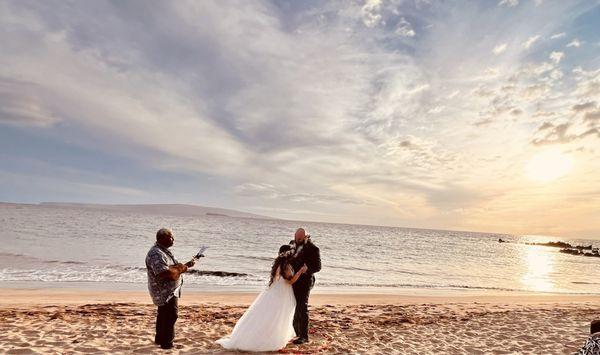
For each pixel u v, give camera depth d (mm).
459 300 16703
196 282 18844
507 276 33062
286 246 6910
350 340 7742
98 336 6957
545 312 12344
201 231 80250
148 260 6117
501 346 7840
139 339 6859
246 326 6488
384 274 28359
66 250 31344
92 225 74438
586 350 2902
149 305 11250
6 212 112000
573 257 77500
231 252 38969
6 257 24953
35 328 7375
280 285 6688
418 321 10086
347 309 11906
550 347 7836
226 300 13766
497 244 130750
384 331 8703
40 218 87688
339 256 42344
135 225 84688
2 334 6805
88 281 17312
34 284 15875
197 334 7441
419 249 67625
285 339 6613
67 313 9273
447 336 8539
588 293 24406
